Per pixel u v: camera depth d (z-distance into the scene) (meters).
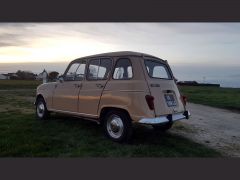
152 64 6.05
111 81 6.08
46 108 8.12
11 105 12.51
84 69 6.89
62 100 7.42
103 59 6.45
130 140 5.89
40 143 5.57
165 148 5.64
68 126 7.40
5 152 5.02
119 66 6.05
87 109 6.56
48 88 8.07
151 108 5.39
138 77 5.62
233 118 10.70
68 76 7.39
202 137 6.95
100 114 6.20
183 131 7.61
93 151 5.27
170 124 7.17
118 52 6.21
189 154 5.31
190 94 23.38
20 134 6.31
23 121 7.99
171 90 6.21
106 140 6.04
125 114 5.75
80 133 6.62
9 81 46.06
